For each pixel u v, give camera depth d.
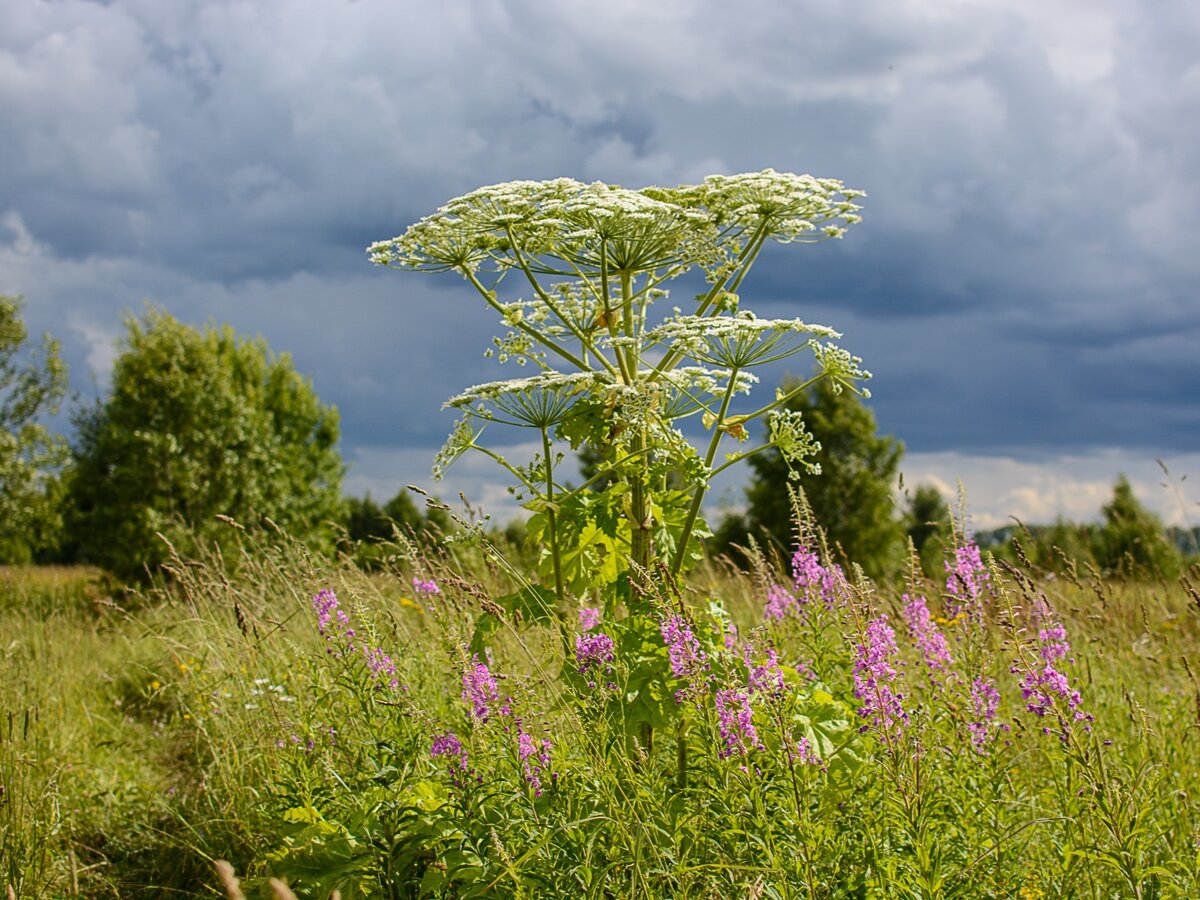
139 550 18.89
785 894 3.00
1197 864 3.21
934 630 4.16
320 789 4.04
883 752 3.52
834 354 4.32
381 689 4.20
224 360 24.30
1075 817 3.56
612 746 3.71
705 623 4.25
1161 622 6.59
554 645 4.09
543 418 4.45
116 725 7.35
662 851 3.18
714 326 4.17
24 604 11.04
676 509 4.57
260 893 3.79
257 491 21.31
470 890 3.26
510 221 4.55
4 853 4.66
